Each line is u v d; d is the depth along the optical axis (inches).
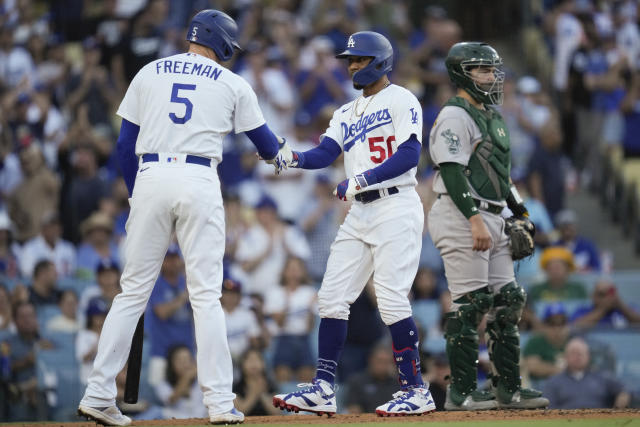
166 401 1246.3
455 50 804.0
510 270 812.6
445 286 1517.0
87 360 1289.4
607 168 2064.5
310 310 1437.0
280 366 1342.3
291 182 1736.0
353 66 769.6
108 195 1692.9
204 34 759.1
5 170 1785.2
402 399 754.2
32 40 2068.2
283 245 1562.5
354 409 1231.5
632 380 1253.1
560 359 1254.3
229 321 1325.0
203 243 724.0
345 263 775.7
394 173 741.3
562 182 1829.5
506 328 806.5
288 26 2100.1
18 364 1256.8
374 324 1375.5
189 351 1264.8
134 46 2012.8
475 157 794.2
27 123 1846.7
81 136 1822.1
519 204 835.4
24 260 1566.2
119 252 1606.8
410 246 762.2
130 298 730.8
